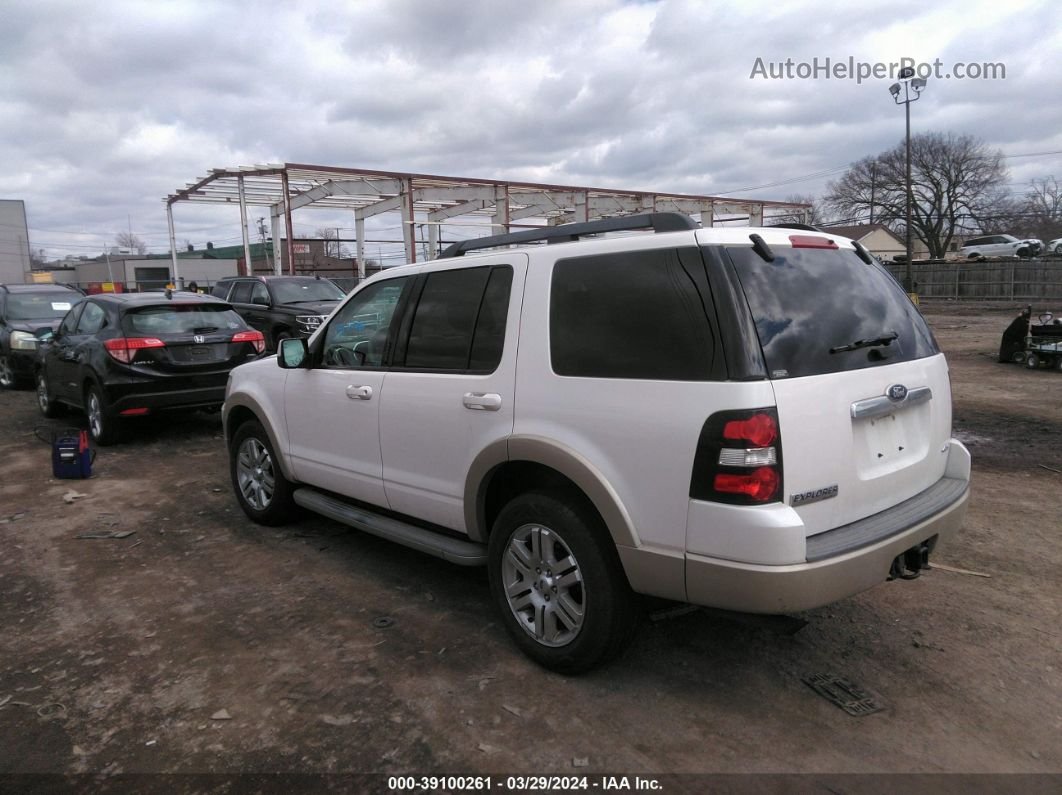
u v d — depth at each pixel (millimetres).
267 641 3711
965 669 3332
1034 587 4145
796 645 3561
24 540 5324
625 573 2994
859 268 3352
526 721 2992
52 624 3969
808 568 2621
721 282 2760
